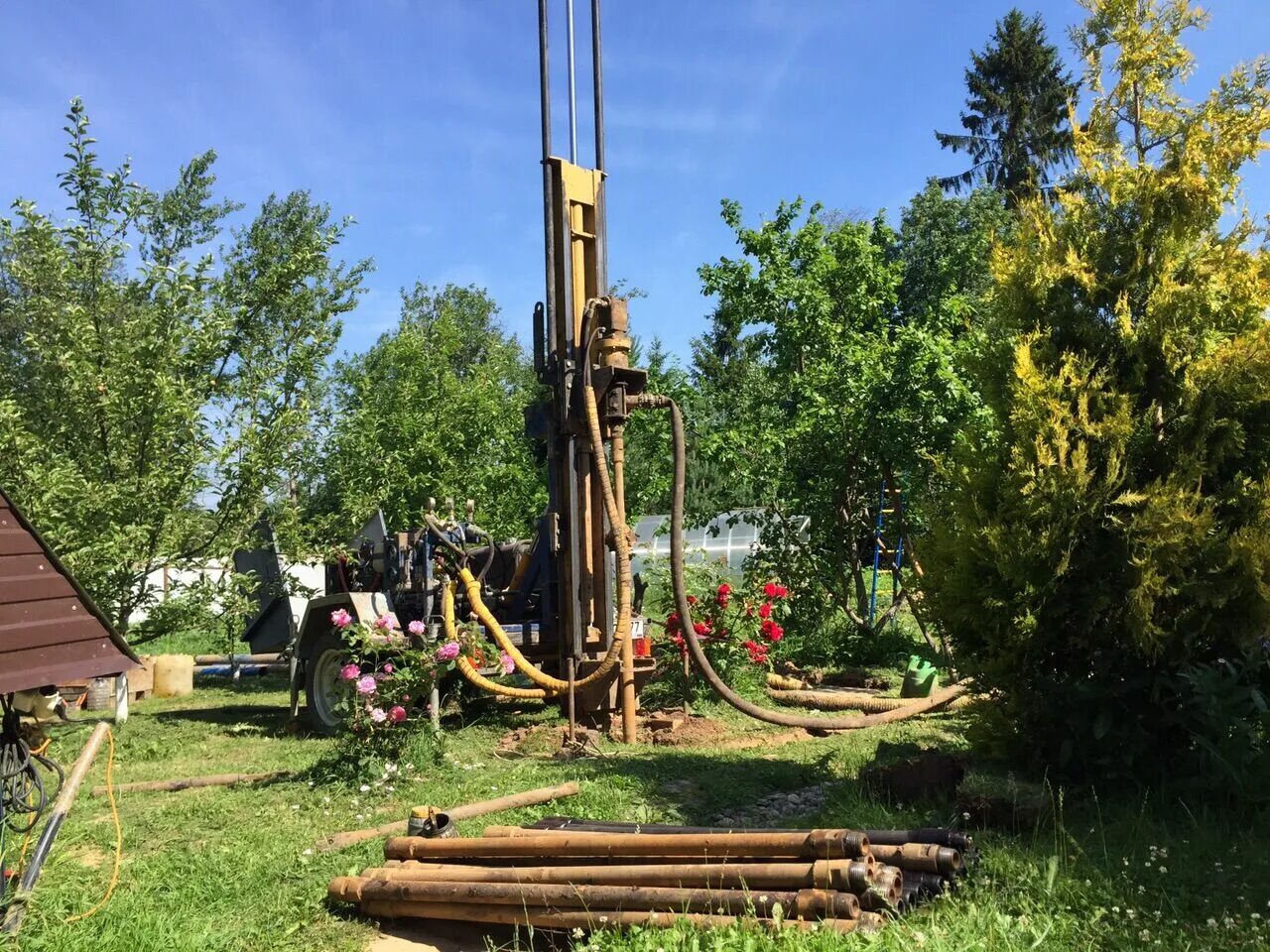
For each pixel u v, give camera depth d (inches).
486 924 151.6
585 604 289.0
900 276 546.0
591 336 277.3
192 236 554.9
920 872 135.2
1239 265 200.8
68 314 370.0
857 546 497.0
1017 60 1343.5
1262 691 192.9
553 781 233.6
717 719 324.2
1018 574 194.2
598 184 298.0
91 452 375.6
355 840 193.3
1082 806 184.5
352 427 484.1
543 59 293.0
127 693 417.4
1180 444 196.1
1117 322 209.3
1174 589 183.9
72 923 152.0
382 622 280.8
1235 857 150.8
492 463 670.5
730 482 482.0
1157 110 219.3
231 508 402.0
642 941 124.2
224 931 150.8
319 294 503.8
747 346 572.7
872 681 380.5
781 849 131.9
